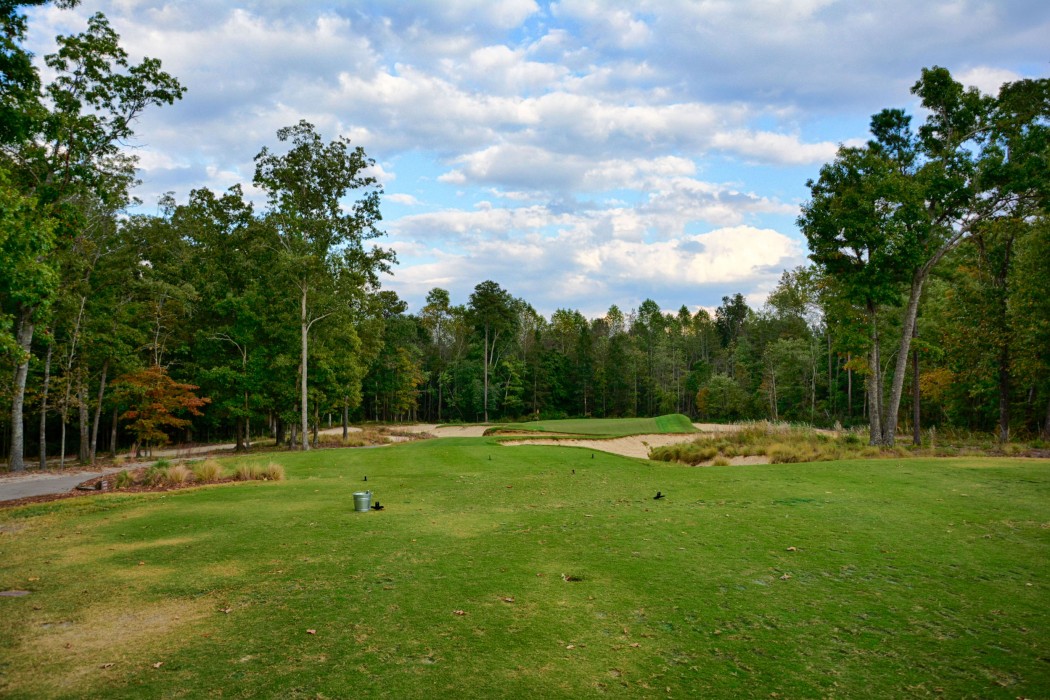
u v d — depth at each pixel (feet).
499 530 32.73
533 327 328.70
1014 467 50.01
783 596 21.59
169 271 132.77
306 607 20.79
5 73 54.85
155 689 14.92
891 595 21.63
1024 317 86.22
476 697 14.44
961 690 14.90
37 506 43.24
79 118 77.25
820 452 72.13
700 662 16.47
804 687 15.06
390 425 248.73
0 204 41.98
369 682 15.20
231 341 123.95
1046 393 93.40
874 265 80.79
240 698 14.39
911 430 142.72
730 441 86.07
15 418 82.79
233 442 163.84
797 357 216.13
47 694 14.69
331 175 115.24
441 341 305.12
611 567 25.17
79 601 21.77
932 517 33.19
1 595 22.53
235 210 133.80
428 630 18.63
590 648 17.33
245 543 30.42
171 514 38.88
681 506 38.09
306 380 119.34
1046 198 77.25
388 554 27.76
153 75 80.48
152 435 106.22
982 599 21.18
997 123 80.43
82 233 85.92
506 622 19.27
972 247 111.55
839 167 83.35
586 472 57.82
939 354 87.51
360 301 121.08
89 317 102.37
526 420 266.98
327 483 53.21
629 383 287.69
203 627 19.11
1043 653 16.93
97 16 76.95
